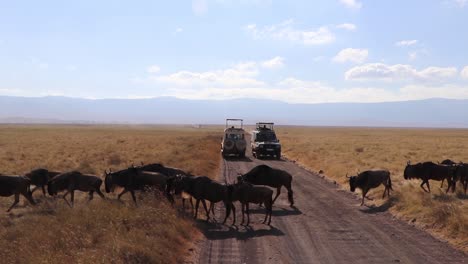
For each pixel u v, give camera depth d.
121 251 11.46
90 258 10.73
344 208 20.62
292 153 54.81
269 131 50.41
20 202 20.28
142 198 19.02
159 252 12.30
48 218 15.34
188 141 71.00
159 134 116.00
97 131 132.12
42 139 74.00
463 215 16.22
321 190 26.17
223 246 14.07
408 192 22.00
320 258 12.81
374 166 35.44
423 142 78.50
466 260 12.62
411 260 12.64
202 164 34.56
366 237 15.23
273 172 20.97
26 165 33.38
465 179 23.44
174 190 18.30
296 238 15.11
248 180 21.02
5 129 128.75
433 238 15.05
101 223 14.12
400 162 39.03
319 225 17.11
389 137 108.12
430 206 18.20
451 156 46.31
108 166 33.94
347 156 45.78
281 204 21.67
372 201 22.20
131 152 47.94
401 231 16.09
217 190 17.27
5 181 18.27
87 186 19.56
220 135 111.00
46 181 21.17
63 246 12.00
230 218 18.34
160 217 15.43
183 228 15.27
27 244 12.03
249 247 13.95
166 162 34.88
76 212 15.70
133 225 14.34
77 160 38.53
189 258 12.75
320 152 52.53
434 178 23.59
